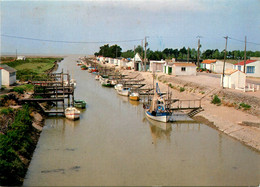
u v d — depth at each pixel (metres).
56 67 125.88
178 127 34.69
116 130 33.31
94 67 115.31
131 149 27.20
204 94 47.84
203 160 24.50
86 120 37.66
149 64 95.75
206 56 140.12
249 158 24.92
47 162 23.98
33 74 74.94
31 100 38.00
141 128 34.25
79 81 79.75
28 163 23.67
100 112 42.28
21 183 20.31
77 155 25.56
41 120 36.25
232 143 28.72
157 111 37.66
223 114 37.03
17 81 60.38
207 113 38.72
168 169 22.67
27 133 28.56
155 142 29.19
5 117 28.64
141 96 57.03
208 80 59.69
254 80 59.25
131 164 23.70
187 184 20.27
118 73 94.81
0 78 44.28
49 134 31.48
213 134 31.81
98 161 24.20
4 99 36.62
